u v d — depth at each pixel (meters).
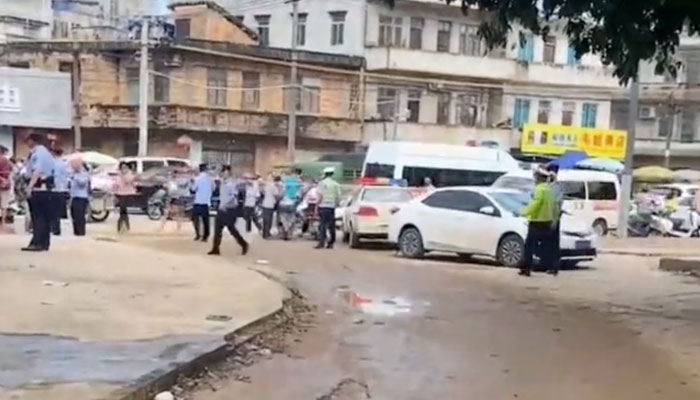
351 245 25.42
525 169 35.75
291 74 47.12
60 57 47.34
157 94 46.56
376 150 35.78
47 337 9.54
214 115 46.88
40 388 7.45
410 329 12.00
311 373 9.20
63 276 14.46
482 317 13.17
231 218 21.44
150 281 14.52
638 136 59.53
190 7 51.03
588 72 56.28
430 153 34.97
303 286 16.25
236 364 9.48
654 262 24.47
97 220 31.52
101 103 46.75
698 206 38.50
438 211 22.19
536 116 55.69
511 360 10.15
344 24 51.53
